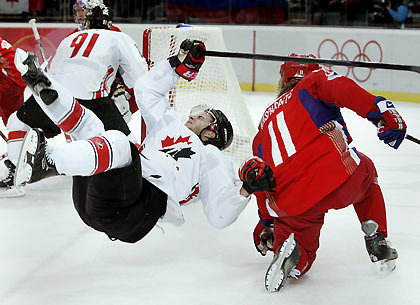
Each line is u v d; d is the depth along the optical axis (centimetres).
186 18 4238
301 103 997
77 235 1296
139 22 4225
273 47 3812
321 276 1076
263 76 3878
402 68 1095
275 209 1006
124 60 1486
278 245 1045
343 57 3572
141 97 1054
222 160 1029
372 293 1002
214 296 983
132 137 1477
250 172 923
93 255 1171
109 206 888
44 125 1530
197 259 1154
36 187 1736
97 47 1446
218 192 997
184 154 1002
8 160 1603
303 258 1015
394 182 1808
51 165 822
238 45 3909
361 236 1301
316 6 3950
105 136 858
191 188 1001
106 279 1052
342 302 965
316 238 1030
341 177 974
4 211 1488
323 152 977
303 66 1161
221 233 1313
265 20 4097
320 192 971
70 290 1003
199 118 1074
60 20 4131
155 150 1001
